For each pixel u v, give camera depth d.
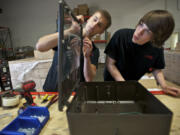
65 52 0.42
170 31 0.60
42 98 0.75
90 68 0.81
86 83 0.58
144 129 0.32
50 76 1.03
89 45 0.72
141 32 0.68
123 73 0.99
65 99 0.43
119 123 0.32
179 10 2.80
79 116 0.33
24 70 1.69
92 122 0.33
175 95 0.72
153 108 0.42
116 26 3.06
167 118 0.31
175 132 0.44
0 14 3.43
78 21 0.58
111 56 0.90
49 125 0.50
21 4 3.31
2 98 0.65
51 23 3.30
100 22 0.78
